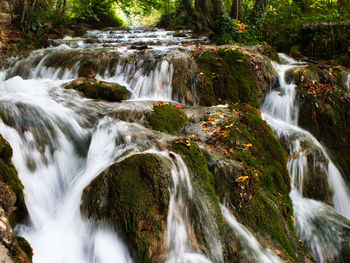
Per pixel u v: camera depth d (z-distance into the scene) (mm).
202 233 3100
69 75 7633
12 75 8445
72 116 4629
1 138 3252
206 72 6801
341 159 6125
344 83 7137
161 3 17219
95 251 2863
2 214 2287
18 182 3143
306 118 6434
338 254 4164
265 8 10961
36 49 9914
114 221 2873
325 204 5230
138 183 2990
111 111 4992
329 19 10219
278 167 4508
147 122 4762
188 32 13469
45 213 3410
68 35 12555
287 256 3227
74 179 3672
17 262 2086
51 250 2912
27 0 10789
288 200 4344
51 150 4035
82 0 14812
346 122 6270
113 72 7586
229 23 10391
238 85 6750
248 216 3484
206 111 5480
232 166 3744
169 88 6711
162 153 3568
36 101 4594
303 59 9398
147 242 2797
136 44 10984
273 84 7207
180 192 3201
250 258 3057
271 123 6258
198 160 3648
